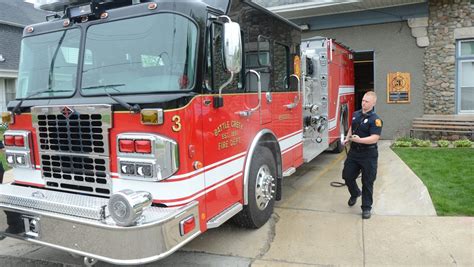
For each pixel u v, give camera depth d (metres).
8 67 18.89
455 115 10.64
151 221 2.86
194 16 3.34
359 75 15.91
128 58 3.46
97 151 3.39
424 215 4.92
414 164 7.54
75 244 3.07
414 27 10.83
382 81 11.39
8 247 4.49
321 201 5.73
